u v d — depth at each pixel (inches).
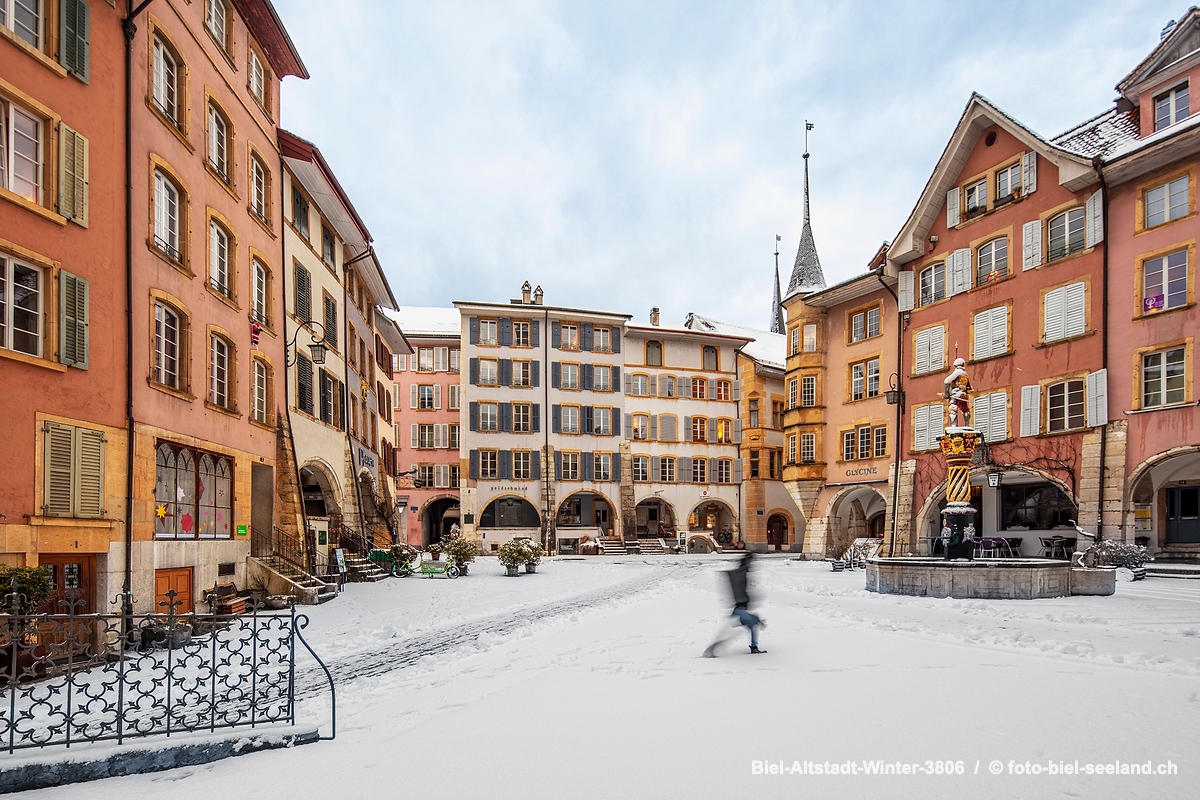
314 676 364.5
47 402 421.7
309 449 891.4
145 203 527.8
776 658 347.3
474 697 291.3
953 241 1144.8
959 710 249.4
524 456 1841.8
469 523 1782.7
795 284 1609.3
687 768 196.7
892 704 257.8
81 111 461.1
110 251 479.8
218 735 232.5
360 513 1077.8
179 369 585.6
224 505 660.1
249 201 743.1
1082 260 952.3
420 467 2043.6
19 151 420.8
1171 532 980.6
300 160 852.6
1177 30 903.7
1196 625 459.5
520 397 1859.0
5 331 400.8
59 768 213.2
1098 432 911.0
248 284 730.2
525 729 237.3
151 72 543.8
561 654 378.0
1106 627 452.4
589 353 1926.7
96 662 291.3
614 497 1895.9
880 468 1262.3
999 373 1052.5
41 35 441.1
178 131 583.2
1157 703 258.2
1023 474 1082.1
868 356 1311.5
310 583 752.3
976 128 1097.4
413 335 2042.3
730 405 2047.2
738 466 2022.6
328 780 201.6
